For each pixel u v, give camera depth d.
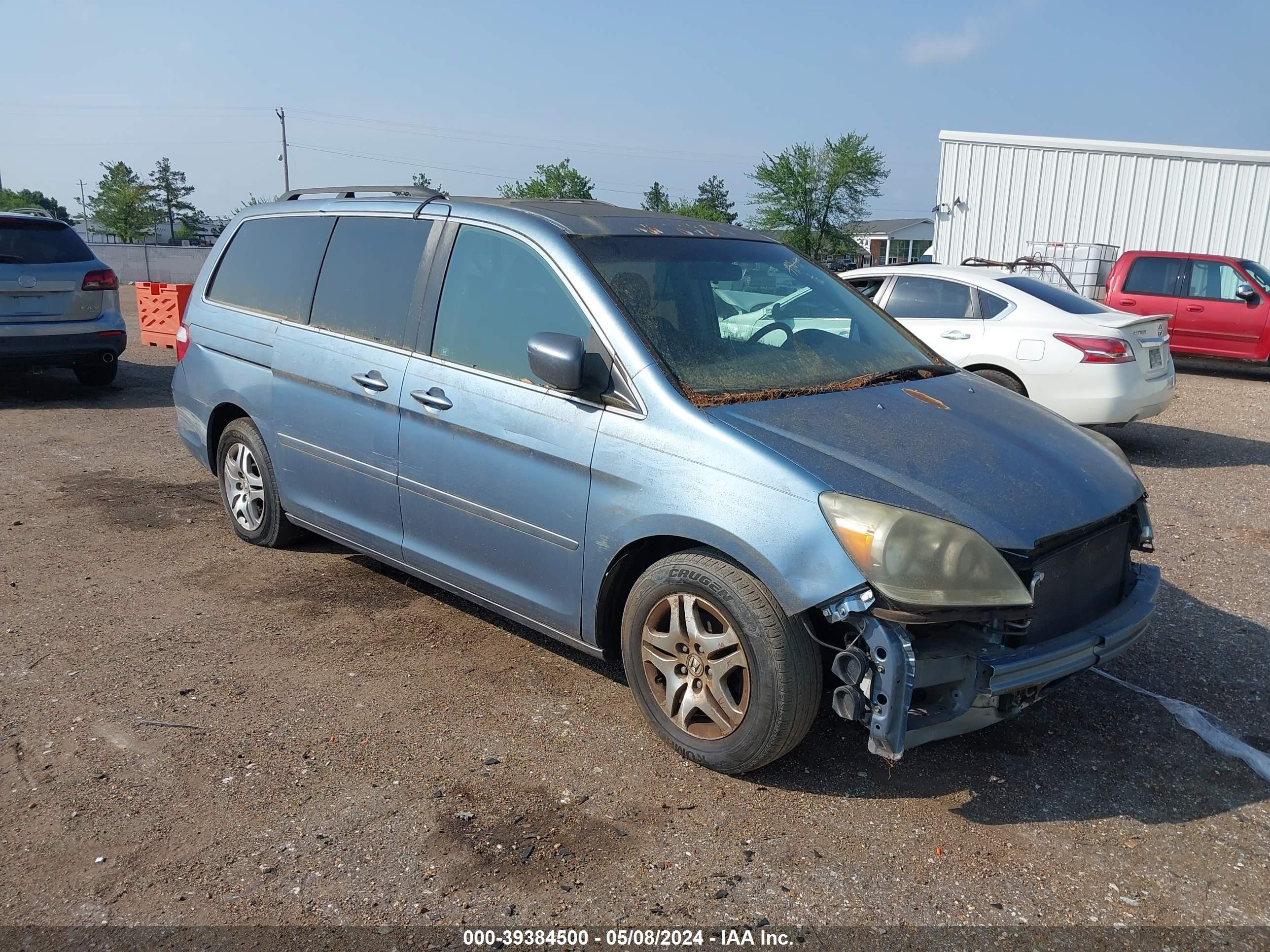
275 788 3.10
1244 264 14.10
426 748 3.36
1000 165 19.84
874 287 8.98
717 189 97.44
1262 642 4.42
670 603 3.22
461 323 3.89
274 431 4.80
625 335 3.35
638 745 3.40
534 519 3.54
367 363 4.20
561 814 2.99
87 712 3.55
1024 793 3.17
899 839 2.91
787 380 3.51
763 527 2.90
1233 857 2.87
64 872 2.68
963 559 2.76
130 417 9.09
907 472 3.01
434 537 4.01
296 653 4.09
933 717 2.83
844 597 2.76
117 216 64.81
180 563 5.14
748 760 3.08
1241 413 10.99
